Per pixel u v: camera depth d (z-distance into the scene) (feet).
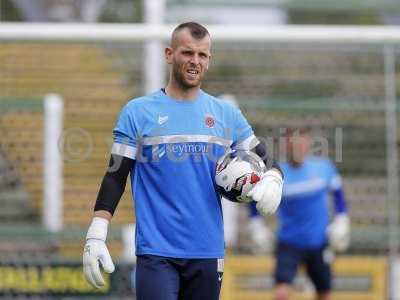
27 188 126.52
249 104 122.31
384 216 127.65
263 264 123.75
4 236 118.52
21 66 129.59
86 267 60.75
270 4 129.49
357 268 124.06
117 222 123.34
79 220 123.65
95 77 127.85
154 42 117.50
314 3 130.52
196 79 62.64
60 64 129.29
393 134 125.59
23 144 126.52
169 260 62.08
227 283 122.52
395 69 125.59
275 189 62.28
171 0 128.06
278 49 122.21
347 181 127.65
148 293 61.46
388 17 147.95
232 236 122.83
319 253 122.93
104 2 185.47
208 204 62.85
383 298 123.03
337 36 119.75
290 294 125.90
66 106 126.93
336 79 128.06
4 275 116.98
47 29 117.60
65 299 116.67
